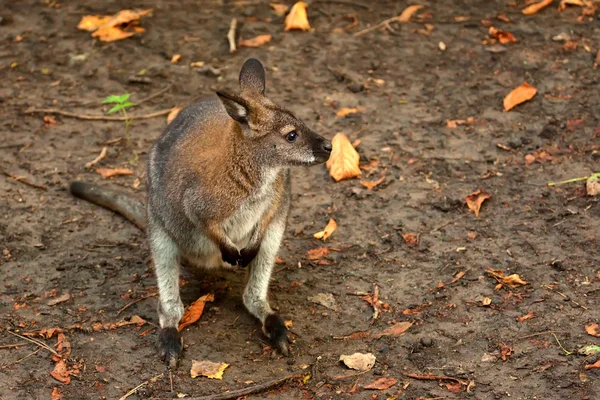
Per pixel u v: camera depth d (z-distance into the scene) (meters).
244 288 7.05
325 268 7.28
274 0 11.70
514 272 7.01
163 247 6.66
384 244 7.51
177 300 6.59
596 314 6.46
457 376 5.96
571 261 7.07
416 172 8.43
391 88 9.84
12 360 6.25
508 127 9.02
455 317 6.57
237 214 6.36
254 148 6.21
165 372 6.12
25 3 11.76
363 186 8.29
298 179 8.47
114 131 9.31
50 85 10.12
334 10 11.47
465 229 7.61
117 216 8.09
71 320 6.68
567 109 9.21
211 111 6.82
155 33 11.02
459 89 9.73
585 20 10.88
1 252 7.50
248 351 6.35
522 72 9.93
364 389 5.91
